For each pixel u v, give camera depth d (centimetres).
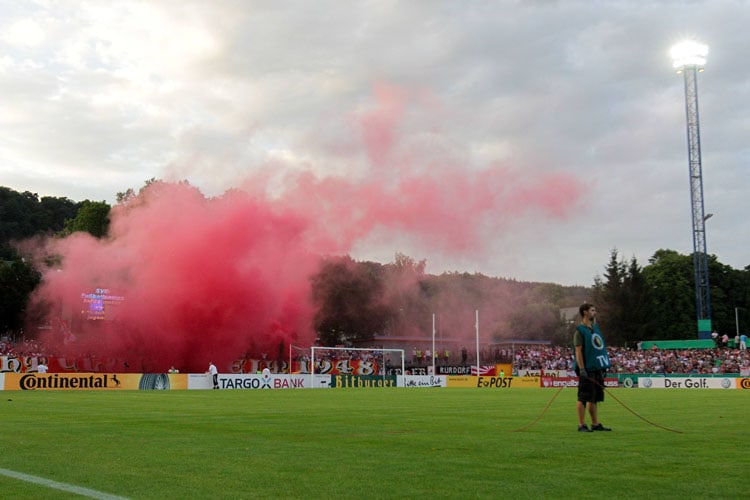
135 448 1101
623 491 720
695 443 1160
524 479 793
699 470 859
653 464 909
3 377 4122
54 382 4309
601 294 9675
